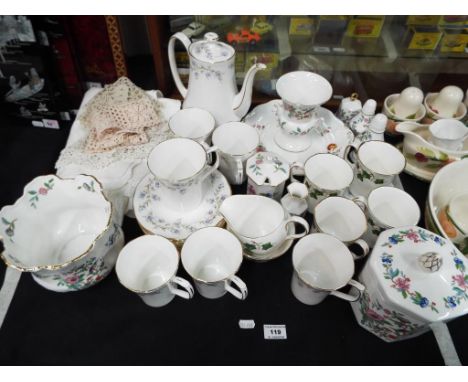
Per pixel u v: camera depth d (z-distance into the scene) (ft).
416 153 2.85
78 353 2.06
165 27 3.34
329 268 2.19
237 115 2.93
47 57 3.15
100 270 2.15
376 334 2.13
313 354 2.09
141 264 2.17
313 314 2.24
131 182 2.67
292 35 3.54
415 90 3.11
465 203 2.56
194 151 2.36
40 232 2.34
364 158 2.64
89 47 3.40
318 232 2.28
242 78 3.67
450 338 2.20
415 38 3.44
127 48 4.54
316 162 2.59
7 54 3.03
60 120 3.56
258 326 2.18
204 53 2.64
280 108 2.89
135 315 2.20
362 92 3.85
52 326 2.15
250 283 2.35
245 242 2.14
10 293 2.29
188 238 2.08
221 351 2.09
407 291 1.71
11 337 2.09
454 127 2.79
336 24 3.46
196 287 2.21
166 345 2.10
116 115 2.80
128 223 2.65
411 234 1.93
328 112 3.22
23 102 3.38
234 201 2.26
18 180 3.18
